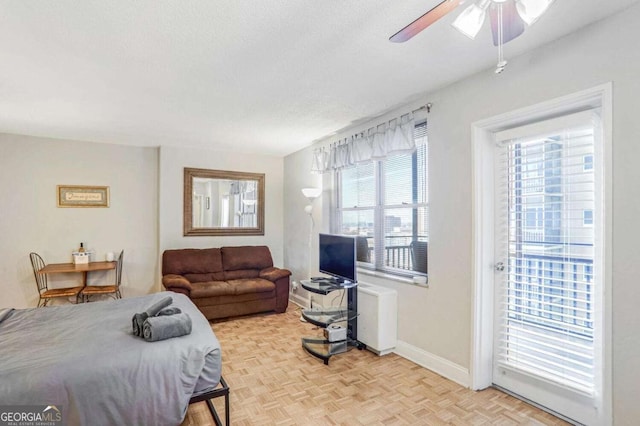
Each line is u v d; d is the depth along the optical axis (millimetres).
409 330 3117
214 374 1962
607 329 1812
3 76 2494
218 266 4895
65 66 2334
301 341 3576
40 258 4441
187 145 5000
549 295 2211
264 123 3811
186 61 2279
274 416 2189
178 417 1771
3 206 4316
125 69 2395
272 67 2385
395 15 1770
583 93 1918
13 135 4359
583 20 1849
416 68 2424
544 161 2242
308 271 4992
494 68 2398
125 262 4973
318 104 3176
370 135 3590
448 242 2752
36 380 1566
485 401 2367
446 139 2771
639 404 1694
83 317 2438
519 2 1283
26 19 1762
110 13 1724
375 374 2797
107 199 4867
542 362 2238
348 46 2096
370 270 3770
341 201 4438
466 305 2594
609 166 1812
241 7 1687
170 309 2307
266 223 5781
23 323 2289
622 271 1766
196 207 5199
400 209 3461
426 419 2158
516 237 2436
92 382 1638
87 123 3812
